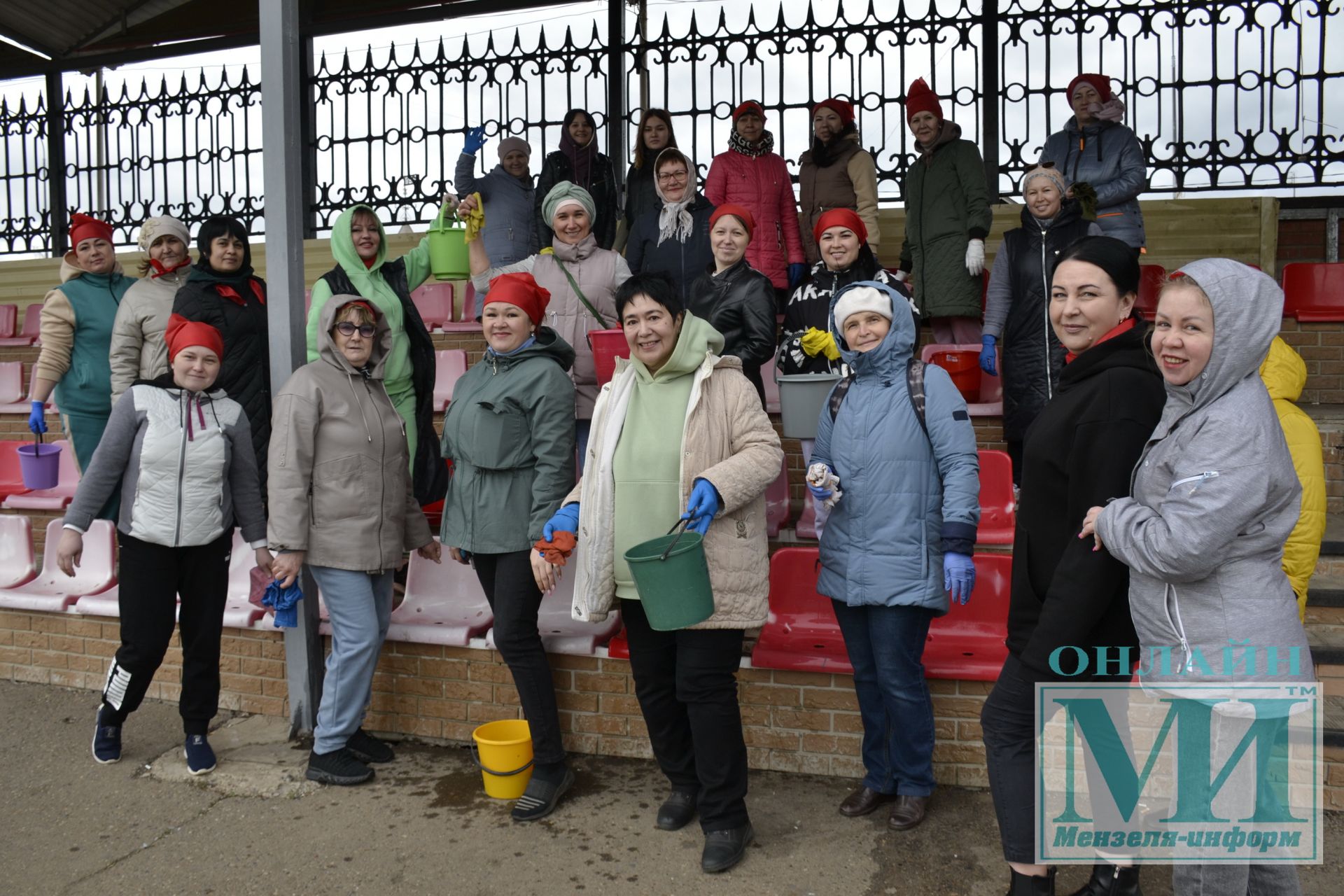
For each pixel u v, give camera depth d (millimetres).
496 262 6398
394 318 4285
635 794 3625
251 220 8922
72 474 6055
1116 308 2504
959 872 3041
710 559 3041
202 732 3848
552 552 3148
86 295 5070
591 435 3303
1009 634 2660
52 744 4141
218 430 3754
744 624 3041
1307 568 3121
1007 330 4859
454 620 4281
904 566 3113
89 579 5031
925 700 3277
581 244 4488
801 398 3900
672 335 3174
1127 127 5543
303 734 4164
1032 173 4754
